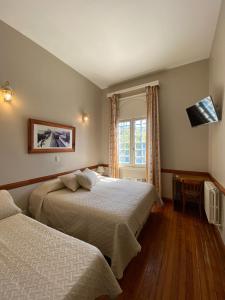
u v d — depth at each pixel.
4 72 2.06
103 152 4.35
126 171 3.93
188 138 3.21
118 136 4.00
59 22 2.09
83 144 3.62
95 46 2.60
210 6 1.89
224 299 1.28
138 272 1.55
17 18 2.01
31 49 2.41
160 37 2.41
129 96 3.83
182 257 1.76
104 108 4.33
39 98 2.54
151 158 3.41
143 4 1.84
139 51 2.76
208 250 1.87
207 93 3.02
